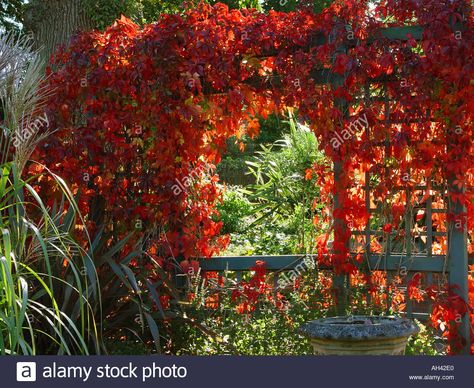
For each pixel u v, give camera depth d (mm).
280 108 4777
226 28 4730
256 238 7797
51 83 4910
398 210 4488
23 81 3639
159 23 4805
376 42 4359
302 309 4531
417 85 4293
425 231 4590
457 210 4375
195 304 4680
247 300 4777
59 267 3977
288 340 4422
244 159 13250
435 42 4207
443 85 4254
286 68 4590
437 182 4430
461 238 4371
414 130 4500
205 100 4832
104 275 4270
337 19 4461
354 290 4551
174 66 4754
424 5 4227
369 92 4477
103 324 4270
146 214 4887
